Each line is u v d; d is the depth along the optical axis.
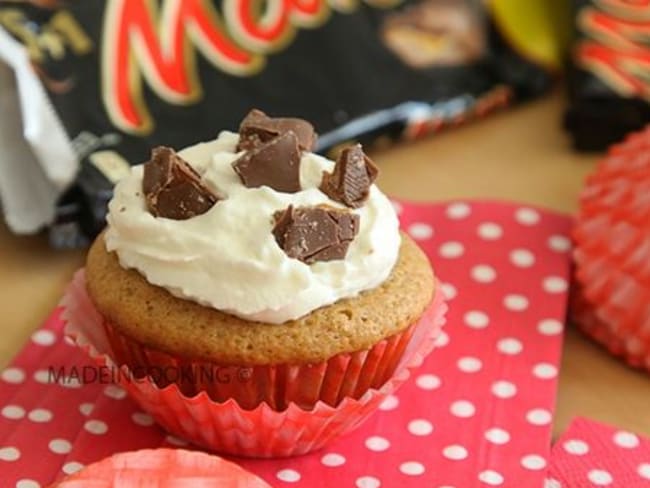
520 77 0.41
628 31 0.40
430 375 0.31
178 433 0.29
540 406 0.30
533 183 0.38
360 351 0.27
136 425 0.29
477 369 0.31
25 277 0.33
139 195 0.28
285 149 0.28
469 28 0.41
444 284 0.33
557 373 0.31
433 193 0.37
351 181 0.28
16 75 0.33
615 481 0.28
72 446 0.28
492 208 0.35
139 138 0.35
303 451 0.28
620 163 0.33
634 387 0.31
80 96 0.34
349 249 0.27
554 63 0.42
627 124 0.39
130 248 0.27
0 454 0.28
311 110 0.37
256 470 0.28
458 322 0.32
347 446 0.29
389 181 0.38
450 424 0.29
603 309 0.32
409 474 0.28
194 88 0.36
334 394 0.28
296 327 0.27
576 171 0.38
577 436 0.29
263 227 0.27
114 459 0.25
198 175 0.28
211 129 0.36
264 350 0.27
